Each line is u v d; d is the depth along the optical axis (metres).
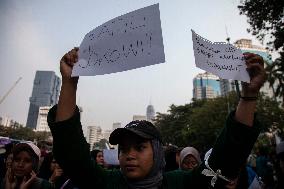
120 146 1.62
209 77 192.50
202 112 39.69
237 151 1.48
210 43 1.74
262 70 1.60
